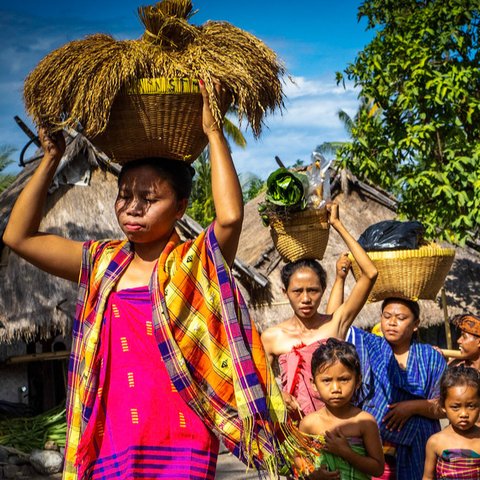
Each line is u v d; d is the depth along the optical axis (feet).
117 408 8.34
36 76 8.71
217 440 8.48
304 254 15.67
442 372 16.06
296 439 8.66
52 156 9.02
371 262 15.29
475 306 57.00
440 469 14.71
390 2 44.75
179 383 8.16
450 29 42.80
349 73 44.11
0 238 39.14
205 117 8.54
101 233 42.65
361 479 13.20
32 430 37.63
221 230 8.39
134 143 8.75
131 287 8.68
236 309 8.41
